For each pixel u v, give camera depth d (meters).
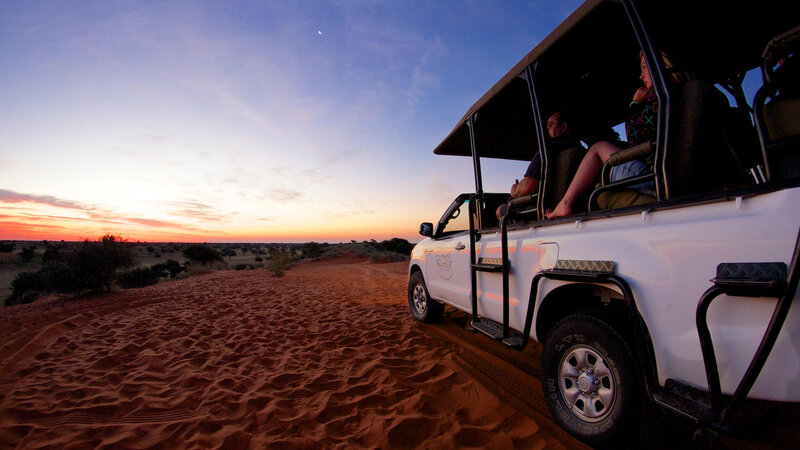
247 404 3.42
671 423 2.13
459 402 3.23
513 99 4.00
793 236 1.44
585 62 3.29
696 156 1.93
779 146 1.52
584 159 2.82
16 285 17.62
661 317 1.87
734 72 3.43
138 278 16.72
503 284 3.07
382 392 3.52
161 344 5.60
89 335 6.25
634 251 2.05
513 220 3.58
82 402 3.63
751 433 1.54
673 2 2.42
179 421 3.16
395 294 10.39
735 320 1.61
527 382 3.54
